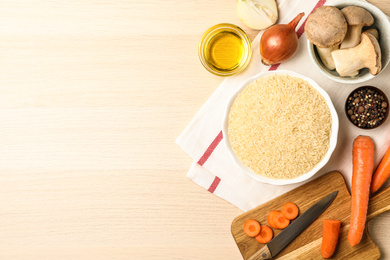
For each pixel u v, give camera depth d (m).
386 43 0.78
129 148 0.89
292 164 0.84
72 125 0.89
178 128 0.88
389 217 0.85
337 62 0.77
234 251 0.88
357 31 0.78
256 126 0.84
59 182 0.90
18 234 0.91
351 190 0.85
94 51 0.88
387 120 0.84
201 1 0.86
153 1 0.87
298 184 0.87
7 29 0.88
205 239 0.89
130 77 0.88
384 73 0.84
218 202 0.89
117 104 0.89
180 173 0.89
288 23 0.83
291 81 0.83
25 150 0.90
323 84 0.85
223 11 0.86
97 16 0.87
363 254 0.84
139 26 0.87
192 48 0.87
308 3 0.84
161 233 0.89
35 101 0.89
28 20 0.88
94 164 0.90
